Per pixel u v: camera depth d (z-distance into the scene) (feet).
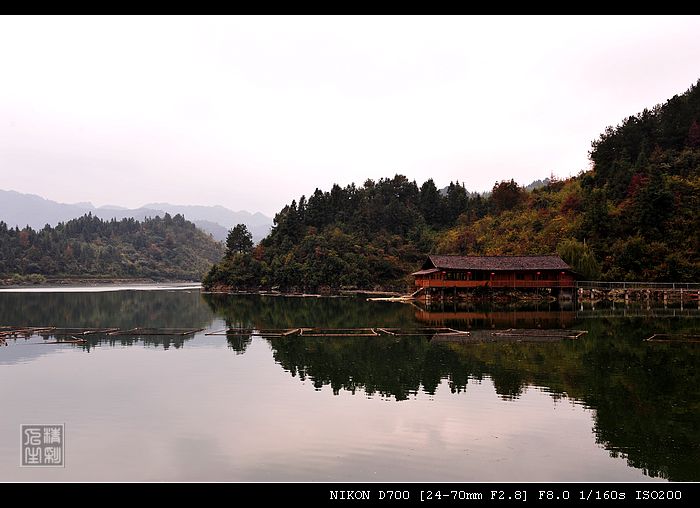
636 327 164.14
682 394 83.71
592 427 67.97
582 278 274.57
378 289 411.54
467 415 73.05
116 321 202.90
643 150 357.00
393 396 83.20
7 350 128.06
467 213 511.81
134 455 59.41
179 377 97.25
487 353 120.16
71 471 55.42
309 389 88.07
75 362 112.16
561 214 357.20
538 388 87.92
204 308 271.69
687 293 246.47
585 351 121.60
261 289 459.32
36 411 75.51
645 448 60.95
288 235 511.40
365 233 491.31
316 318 212.23
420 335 150.61
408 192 589.73
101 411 75.46
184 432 66.64
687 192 288.10
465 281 267.59
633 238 273.54
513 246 338.54
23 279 638.12
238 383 92.43
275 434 65.67
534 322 182.80
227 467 56.08
